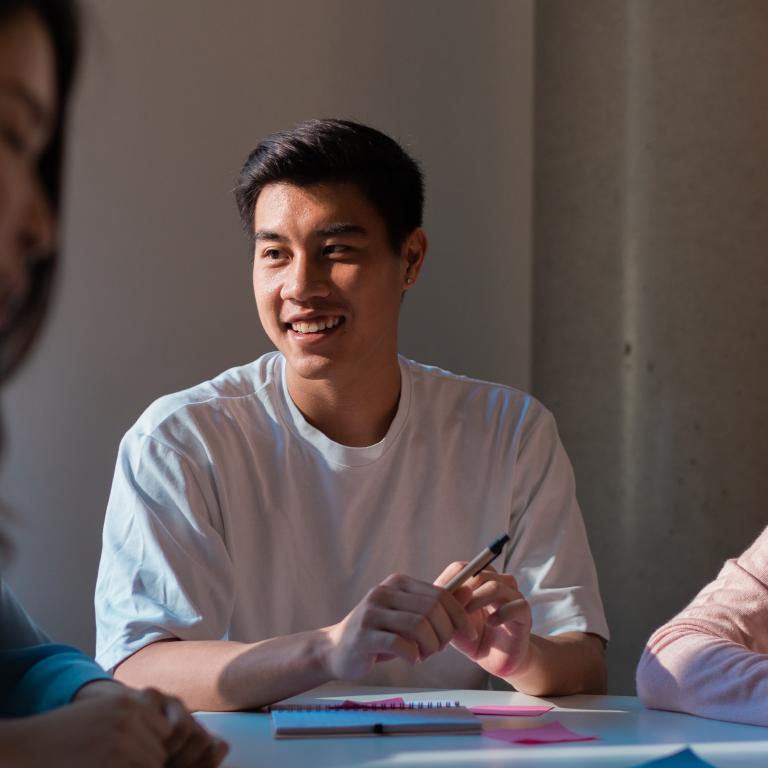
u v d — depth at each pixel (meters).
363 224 1.76
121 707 0.88
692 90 2.71
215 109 2.85
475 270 3.14
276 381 1.90
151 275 2.76
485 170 3.16
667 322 2.72
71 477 2.65
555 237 2.88
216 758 1.00
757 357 2.67
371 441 1.88
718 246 2.69
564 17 2.89
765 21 2.68
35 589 2.60
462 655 1.88
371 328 1.78
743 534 2.66
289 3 2.95
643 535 2.72
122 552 1.74
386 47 3.06
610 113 2.80
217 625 1.74
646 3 2.75
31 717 0.88
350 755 1.15
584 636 1.79
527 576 1.89
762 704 1.32
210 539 1.75
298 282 1.74
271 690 1.43
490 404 1.98
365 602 1.39
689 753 1.15
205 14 2.84
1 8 0.72
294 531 1.85
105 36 2.68
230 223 2.86
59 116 0.84
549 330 2.89
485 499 1.93
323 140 1.75
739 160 2.68
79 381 2.66
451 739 1.24
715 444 2.68
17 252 0.79
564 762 1.12
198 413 1.84
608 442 2.78
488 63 3.17
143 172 2.76
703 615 1.51
